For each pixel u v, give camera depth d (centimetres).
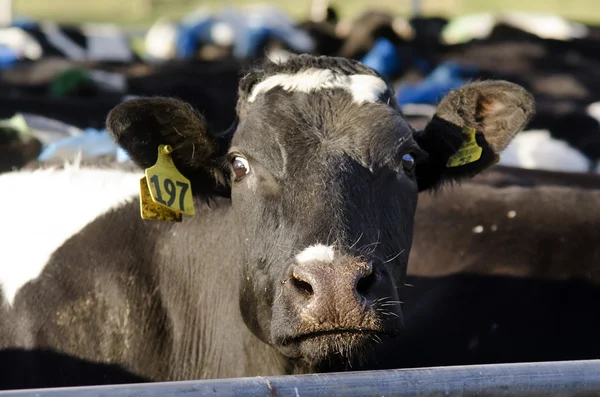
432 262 1130
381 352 1034
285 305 698
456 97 871
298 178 745
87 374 938
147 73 2645
